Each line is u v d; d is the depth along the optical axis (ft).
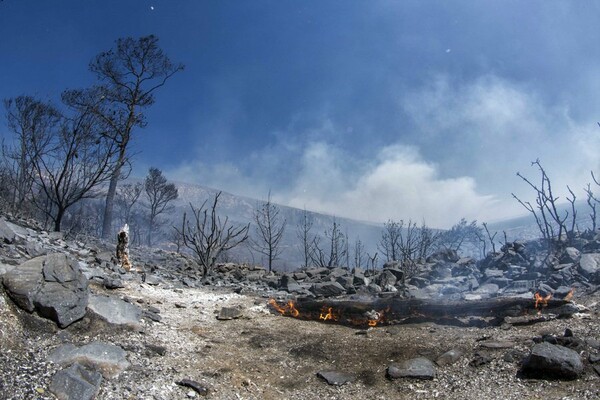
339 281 40.73
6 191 64.18
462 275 42.68
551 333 20.85
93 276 28.45
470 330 23.70
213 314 27.37
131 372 16.94
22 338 17.08
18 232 33.81
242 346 22.39
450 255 48.03
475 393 16.62
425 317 26.37
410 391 17.61
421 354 20.75
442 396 16.85
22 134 57.36
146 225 112.37
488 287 33.91
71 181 54.49
